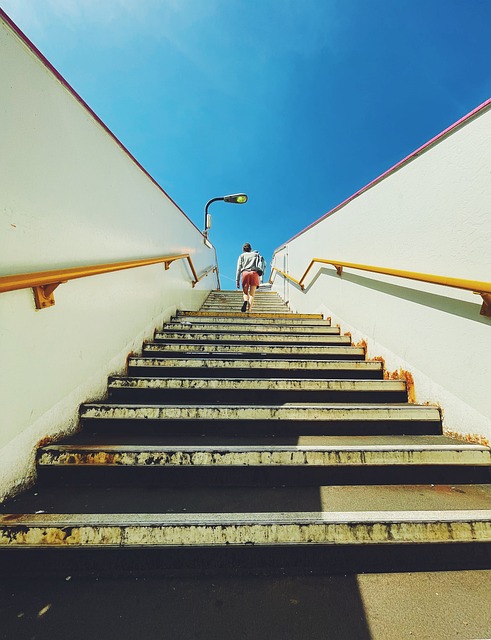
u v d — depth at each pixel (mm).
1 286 1051
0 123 1183
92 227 1936
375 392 2195
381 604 953
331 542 1108
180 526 1105
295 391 2174
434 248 1940
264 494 1347
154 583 1026
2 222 1192
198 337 3141
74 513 1166
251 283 5051
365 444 1604
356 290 3076
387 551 1116
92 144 1943
